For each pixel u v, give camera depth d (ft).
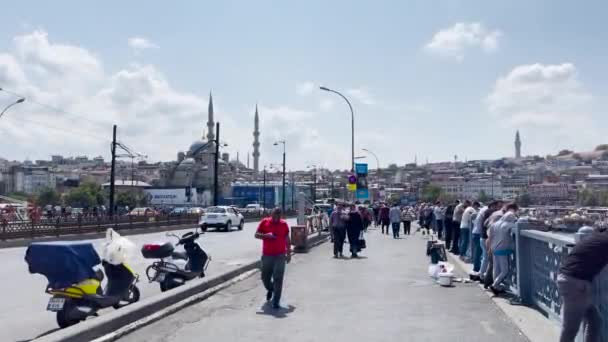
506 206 35.78
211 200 383.86
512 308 31.35
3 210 110.01
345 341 25.00
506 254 34.96
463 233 59.16
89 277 26.76
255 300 35.63
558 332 25.29
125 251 29.66
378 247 80.33
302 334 26.37
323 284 42.75
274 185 352.28
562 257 25.04
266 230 33.50
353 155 137.59
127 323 27.07
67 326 26.00
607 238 18.07
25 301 36.24
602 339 19.40
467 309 32.22
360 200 140.56
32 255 25.80
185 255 39.32
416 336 25.85
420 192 583.99
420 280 44.88
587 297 18.03
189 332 26.71
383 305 33.76
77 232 103.60
